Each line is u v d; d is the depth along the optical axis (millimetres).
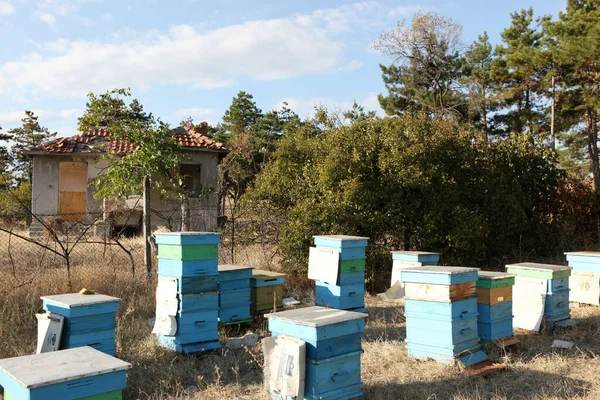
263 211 13070
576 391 5953
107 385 4340
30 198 23609
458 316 6648
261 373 6586
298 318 5309
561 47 26594
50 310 6254
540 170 16031
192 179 21672
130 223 17984
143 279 10031
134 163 12695
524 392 5934
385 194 12367
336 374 5262
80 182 25578
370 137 12820
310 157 13695
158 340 7422
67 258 9516
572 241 17031
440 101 33844
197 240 7078
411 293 7012
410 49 33406
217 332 7289
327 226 11766
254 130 45344
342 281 8789
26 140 41031
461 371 6426
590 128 32469
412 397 5781
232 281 8328
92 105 13422
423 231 12633
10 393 4227
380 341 7957
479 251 13500
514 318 8844
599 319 9297
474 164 13641
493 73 32844
